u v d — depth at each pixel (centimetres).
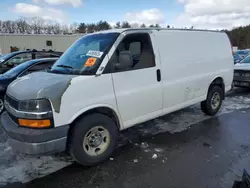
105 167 300
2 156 330
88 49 327
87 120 285
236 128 436
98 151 306
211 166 299
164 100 375
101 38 330
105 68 293
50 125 253
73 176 281
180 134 408
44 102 249
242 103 628
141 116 347
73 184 265
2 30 5853
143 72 334
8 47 3384
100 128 302
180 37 399
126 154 334
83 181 271
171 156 327
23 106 253
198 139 386
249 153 334
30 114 249
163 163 308
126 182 267
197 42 434
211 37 471
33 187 261
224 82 512
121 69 308
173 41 384
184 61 402
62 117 258
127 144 368
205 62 450
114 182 268
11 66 725
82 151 286
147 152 340
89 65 297
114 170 293
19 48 3441
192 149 348
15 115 262
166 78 370
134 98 327
